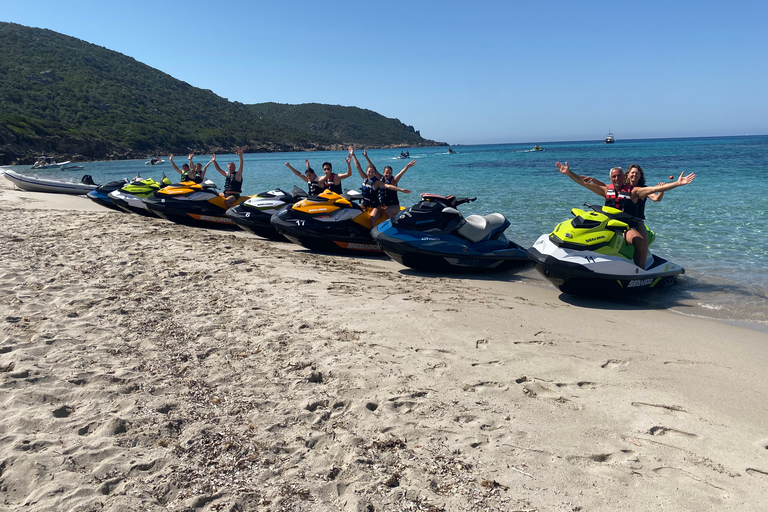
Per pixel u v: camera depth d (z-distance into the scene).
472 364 4.21
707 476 2.74
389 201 9.82
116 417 3.27
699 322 5.51
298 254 9.18
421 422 3.29
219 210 12.71
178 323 5.09
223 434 3.14
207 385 3.80
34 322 4.95
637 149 96.38
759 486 2.65
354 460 2.87
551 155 75.00
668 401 3.61
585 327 5.27
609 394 3.71
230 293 6.15
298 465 2.83
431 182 28.94
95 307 5.49
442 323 5.24
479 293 6.73
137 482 2.65
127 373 3.94
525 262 8.62
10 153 72.75
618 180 6.70
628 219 6.50
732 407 3.52
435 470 2.78
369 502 2.52
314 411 3.44
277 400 3.58
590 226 6.39
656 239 10.34
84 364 4.07
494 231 8.41
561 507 2.48
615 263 6.26
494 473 2.75
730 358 4.43
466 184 26.41
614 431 3.20
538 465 2.83
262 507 2.48
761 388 3.82
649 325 5.38
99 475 2.71
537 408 3.49
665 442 3.08
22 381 3.73
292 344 4.59
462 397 3.63
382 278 7.52
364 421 3.30
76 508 2.44
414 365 4.17
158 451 2.95
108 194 14.66
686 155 57.59
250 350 4.46
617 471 2.78
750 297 6.54
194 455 2.91
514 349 4.57
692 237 10.43
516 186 24.16
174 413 3.38
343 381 3.87
